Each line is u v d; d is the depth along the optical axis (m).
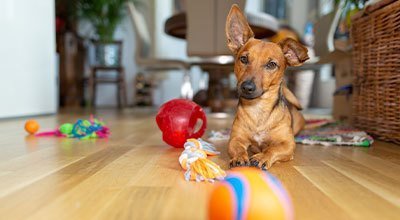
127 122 3.34
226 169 1.26
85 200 0.89
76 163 1.36
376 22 2.01
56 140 2.01
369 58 2.14
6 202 0.88
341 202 0.89
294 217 0.78
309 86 5.95
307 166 1.34
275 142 1.50
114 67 6.72
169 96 7.78
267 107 1.49
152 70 5.50
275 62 1.45
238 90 1.41
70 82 6.64
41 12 3.86
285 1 7.93
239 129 1.55
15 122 3.11
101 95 7.79
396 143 1.90
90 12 6.81
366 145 1.85
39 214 0.79
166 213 0.80
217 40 3.50
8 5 3.25
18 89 3.48
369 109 2.18
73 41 6.64
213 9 3.44
